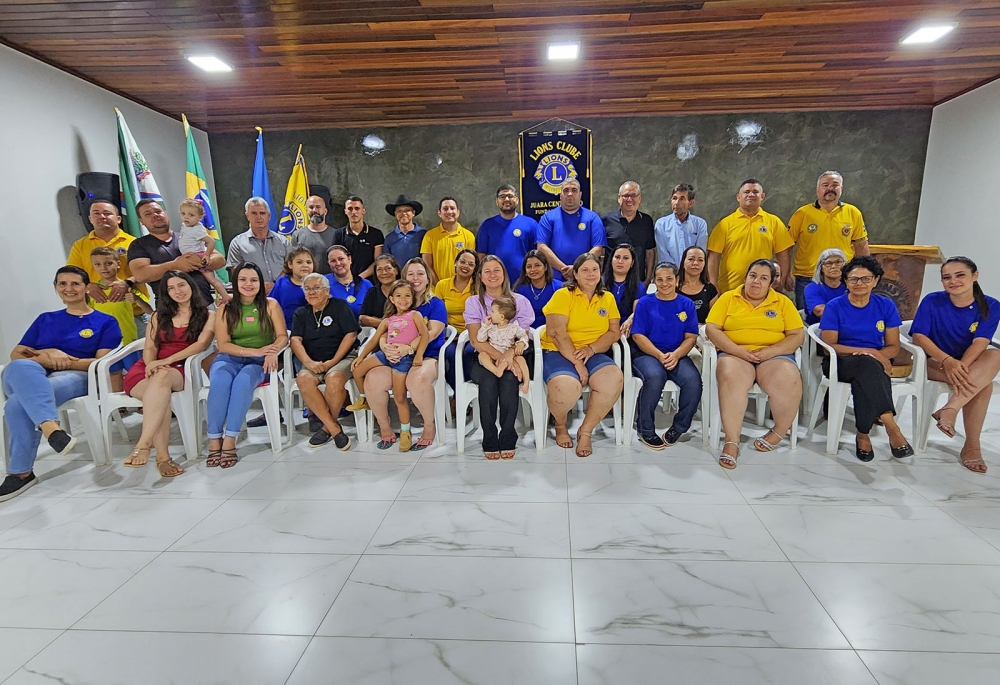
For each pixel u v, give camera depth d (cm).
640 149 509
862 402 269
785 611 168
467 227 530
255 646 159
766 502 234
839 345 289
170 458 281
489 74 381
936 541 203
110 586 188
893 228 514
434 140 517
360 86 403
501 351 288
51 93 360
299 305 338
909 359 293
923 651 151
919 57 363
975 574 183
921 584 179
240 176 535
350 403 329
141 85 400
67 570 197
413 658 153
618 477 261
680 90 427
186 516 234
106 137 407
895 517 220
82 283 299
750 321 289
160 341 297
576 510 231
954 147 461
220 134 529
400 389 294
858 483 250
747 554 197
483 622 166
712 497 239
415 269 309
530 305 310
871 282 281
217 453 285
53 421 259
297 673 149
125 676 150
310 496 249
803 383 322
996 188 421
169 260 349
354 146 523
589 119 505
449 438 318
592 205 520
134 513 238
